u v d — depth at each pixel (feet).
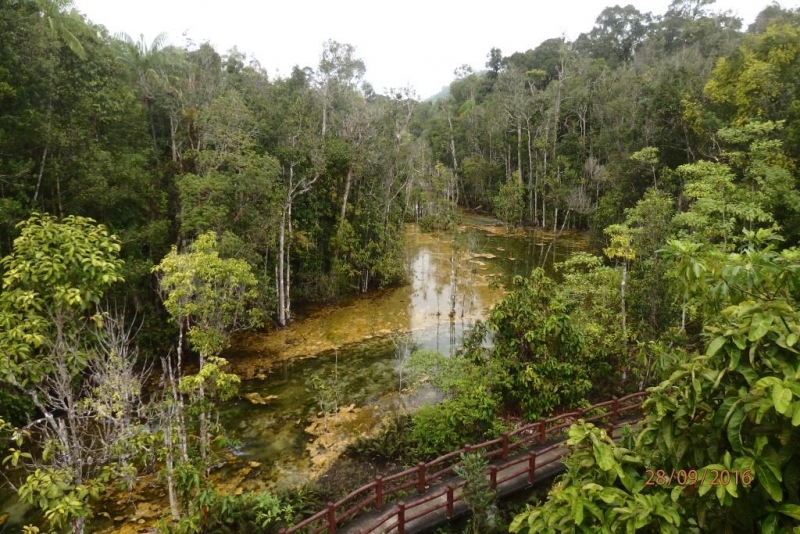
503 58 226.17
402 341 61.72
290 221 70.59
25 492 17.53
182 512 27.76
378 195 88.17
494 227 147.02
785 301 11.98
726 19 178.60
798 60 64.59
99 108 50.16
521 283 42.42
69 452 19.85
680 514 11.36
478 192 172.24
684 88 87.30
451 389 41.06
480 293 83.61
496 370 39.29
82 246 18.69
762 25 142.20
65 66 48.98
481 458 29.07
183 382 28.19
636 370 41.32
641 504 11.01
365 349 60.08
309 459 37.78
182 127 66.44
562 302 41.91
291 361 56.59
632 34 198.49
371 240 85.56
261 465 37.01
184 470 25.79
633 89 116.16
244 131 63.36
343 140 79.87
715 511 11.09
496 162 166.91
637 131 97.50
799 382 9.71
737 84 66.69
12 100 41.93
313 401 47.03
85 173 45.27
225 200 56.90
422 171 138.41
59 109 46.52
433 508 27.17
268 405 46.26
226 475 35.78
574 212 137.69
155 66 68.95
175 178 57.62
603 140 119.24
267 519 29.01
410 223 153.89
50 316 19.21
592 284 49.57
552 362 38.60
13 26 41.78
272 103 77.61
